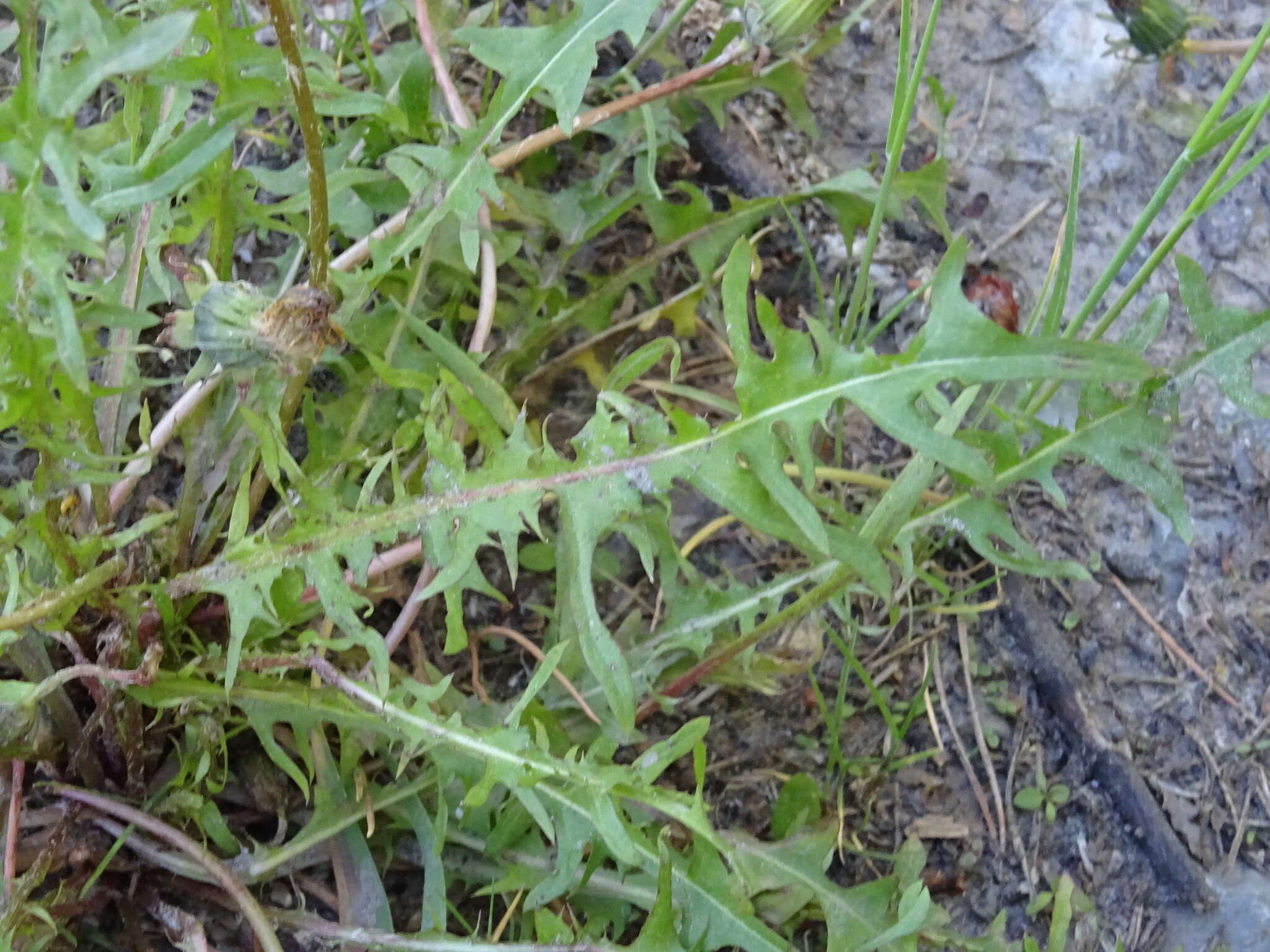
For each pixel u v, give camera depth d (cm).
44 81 19
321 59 32
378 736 29
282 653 28
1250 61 26
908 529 30
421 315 33
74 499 28
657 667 32
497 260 34
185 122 36
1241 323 27
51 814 29
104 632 28
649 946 26
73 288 25
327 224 25
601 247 39
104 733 29
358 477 32
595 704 32
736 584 32
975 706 36
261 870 28
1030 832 35
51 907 27
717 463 26
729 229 36
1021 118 42
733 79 37
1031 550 29
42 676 28
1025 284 40
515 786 26
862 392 25
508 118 29
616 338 38
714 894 28
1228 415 39
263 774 31
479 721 31
